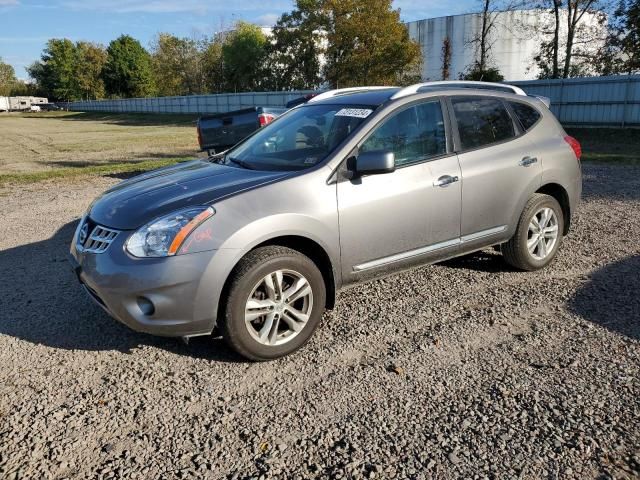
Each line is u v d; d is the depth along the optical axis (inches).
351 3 1807.3
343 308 172.9
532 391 123.0
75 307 177.8
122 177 476.7
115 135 1236.5
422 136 167.3
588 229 258.2
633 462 99.3
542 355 139.4
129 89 3745.1
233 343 135.0
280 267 137.0
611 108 852.0
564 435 107.1
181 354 145.9
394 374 132.7
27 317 170.4
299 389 127.6
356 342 150.3
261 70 2596.0
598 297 175.0
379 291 186.1
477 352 142.4
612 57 1205.7
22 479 98.7
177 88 3484.3
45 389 129.3
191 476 99.0
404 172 159.9
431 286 189.3
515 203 186.5
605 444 104.1
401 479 96.9
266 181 143.7
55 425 115.0
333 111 173.2
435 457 102.3
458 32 1907.0
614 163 487.8
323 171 147.7
